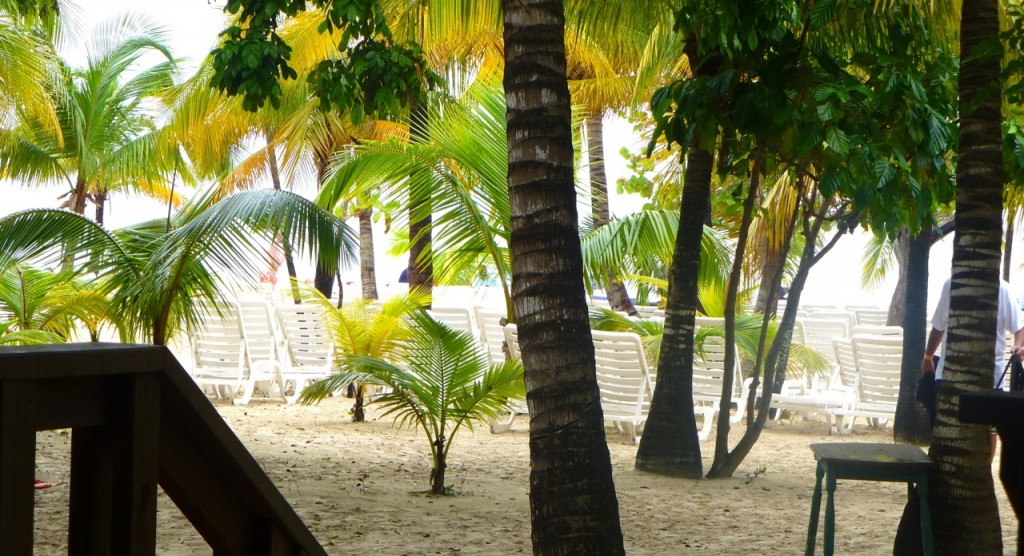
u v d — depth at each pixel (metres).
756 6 6.34
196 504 1.60
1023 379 7.21
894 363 11.01
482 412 7.76
